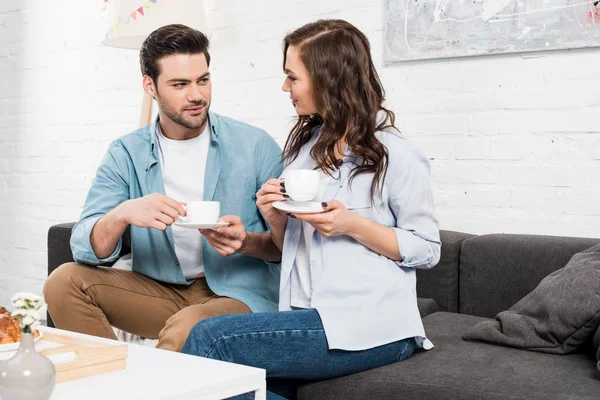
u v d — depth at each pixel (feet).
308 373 5.29
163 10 9.26
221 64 10.55
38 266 12.60
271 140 7.17
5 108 12.94
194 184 6.88
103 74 11.73
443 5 8.54
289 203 5.53
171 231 6.74
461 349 5.82
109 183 6.91
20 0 12.64
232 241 6.15
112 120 11.68
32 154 12.64
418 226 5.68
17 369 3.40
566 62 7.89
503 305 7.15
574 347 5.66
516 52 8.15
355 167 5.74
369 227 5.45
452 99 8.64
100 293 6.50
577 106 7.86
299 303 5.72
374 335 5.33
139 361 4.34
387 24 8.95
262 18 10.13
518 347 5.84
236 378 4.02
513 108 8.25
